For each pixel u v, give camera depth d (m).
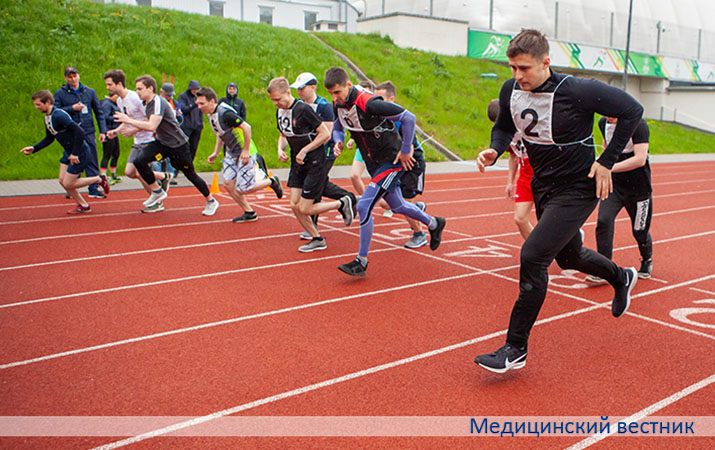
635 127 3.23
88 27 18.55
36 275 5.80
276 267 6.14
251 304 4.91
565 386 3.42
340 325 4.42
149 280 5.64
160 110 8.05
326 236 7.77
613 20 35.53
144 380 3.47
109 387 3.38
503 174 15.95
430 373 3.59
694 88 35.34
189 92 11.86
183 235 7.71
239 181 8.20
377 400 3.24
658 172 18.25
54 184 12.32
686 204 11.24
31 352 3.89
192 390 3.34
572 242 3.76
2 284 5.49
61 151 14.20
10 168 13.19
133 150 9.07
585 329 4.37
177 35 20.09
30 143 14.03
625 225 8.80
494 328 4.38
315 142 6.23
